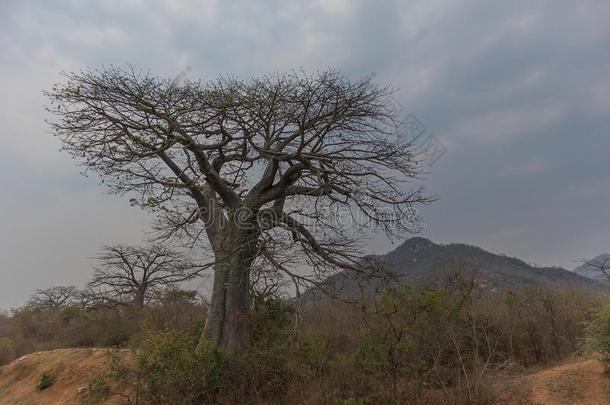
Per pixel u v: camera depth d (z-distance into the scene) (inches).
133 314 873.5
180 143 554.9
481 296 594.2
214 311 549.0
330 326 585.0
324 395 426.3
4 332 1006.4
